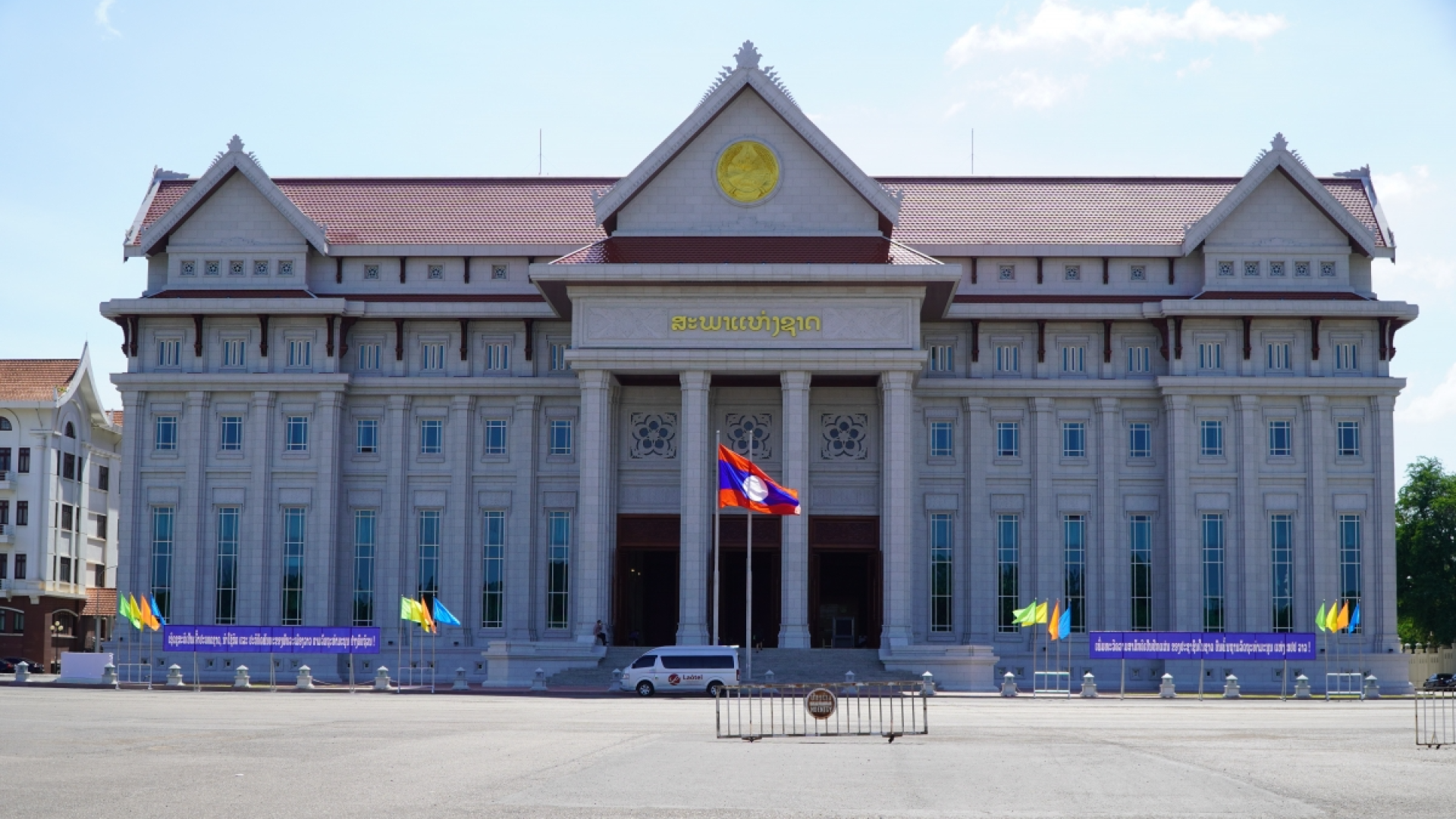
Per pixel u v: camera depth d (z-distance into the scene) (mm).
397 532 93375
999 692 78625
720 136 88312
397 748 36531
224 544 92812
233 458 93125
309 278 94938
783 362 84938
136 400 93625
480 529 93938
